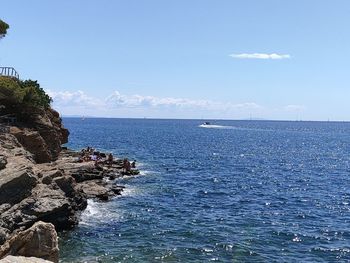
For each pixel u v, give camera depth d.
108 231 31.45
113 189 45.72
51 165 41.09
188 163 80.12
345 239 31.67
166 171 66.69
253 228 33.91
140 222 34.44
